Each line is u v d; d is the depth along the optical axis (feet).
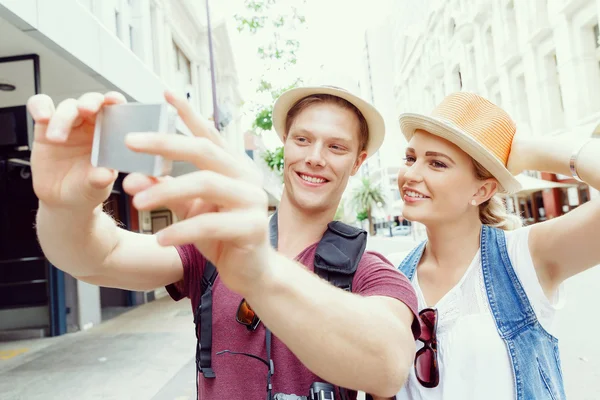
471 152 4.88
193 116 2.09
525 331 4.78
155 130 1.98
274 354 3.54
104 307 32.24
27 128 15.28
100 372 15.52
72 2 13.98
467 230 5.29
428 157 5.15
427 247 5.85
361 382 2.36
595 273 29.04
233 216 1.88
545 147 4.96
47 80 16.37
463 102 5.38
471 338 4.76
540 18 53.47
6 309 22.24
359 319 2.31
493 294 4.92
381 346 2.34
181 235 1.81
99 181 2.12
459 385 4.68
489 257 5.11
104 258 3.29
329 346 2.23
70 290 23.52
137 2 27.22
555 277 4.85
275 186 53.72
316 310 2.20
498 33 66.23
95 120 2.17
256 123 24.62
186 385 13.73
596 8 44.01
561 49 50.19
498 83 68.28
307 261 3.97
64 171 2.49
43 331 22.11
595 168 4.23
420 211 5.16
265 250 2.08
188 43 40.78
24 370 16.22
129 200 31.63
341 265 3.56
